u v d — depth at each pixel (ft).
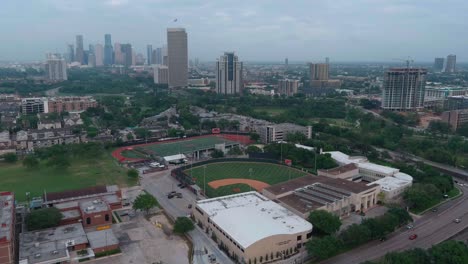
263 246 572.92
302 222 639.76
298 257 590.55
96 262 567.59
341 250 611.88
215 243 639.35
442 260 527.81
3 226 575.79
